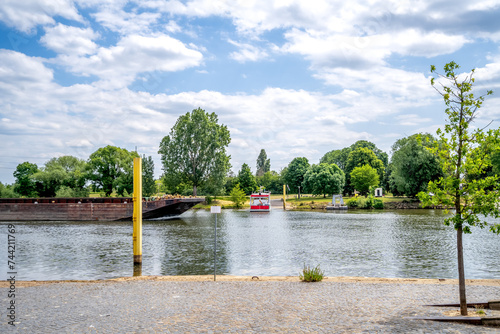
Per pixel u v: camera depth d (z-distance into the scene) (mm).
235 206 112250
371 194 107500
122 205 66500
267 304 11406
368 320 9633
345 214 79875
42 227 54031
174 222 63094
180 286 14391
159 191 129125
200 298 12352
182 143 99812
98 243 35938
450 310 10602
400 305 11141
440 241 35125
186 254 28812
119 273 21984
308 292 13078
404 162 93562
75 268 23609
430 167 89812
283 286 14195
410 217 67375
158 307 11266
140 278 16766
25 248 32719
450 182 10367
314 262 24781
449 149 10781
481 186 10422
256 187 143750
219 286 14305
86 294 13281
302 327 9125
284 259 26109
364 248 31094
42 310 11117
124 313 10656
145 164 107062
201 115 100188
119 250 31312
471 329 8938
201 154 98812
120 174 96750
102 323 9734
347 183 133750
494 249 29828
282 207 108375
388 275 20531
